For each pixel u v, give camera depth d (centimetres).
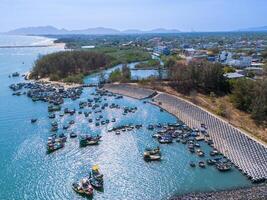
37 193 9956
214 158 12069
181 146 13288
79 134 14712
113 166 11662
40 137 14388
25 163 11906
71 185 10375
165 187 10219
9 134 14788
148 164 11781
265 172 10756
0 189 10188
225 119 15188
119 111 18338
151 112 18175
